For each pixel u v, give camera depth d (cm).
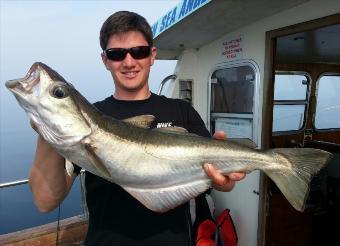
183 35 179
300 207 80
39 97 69
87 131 73
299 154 82
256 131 162
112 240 82
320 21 126
